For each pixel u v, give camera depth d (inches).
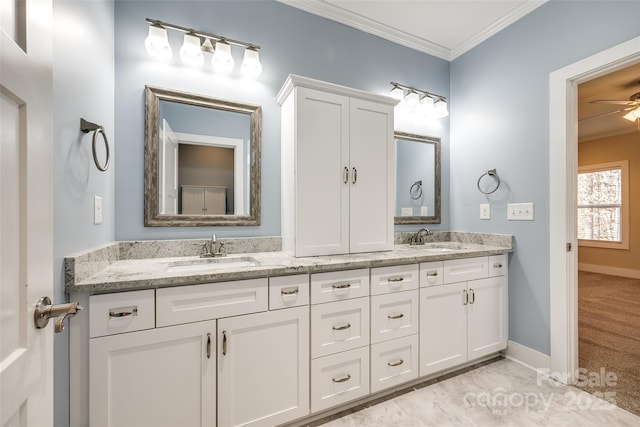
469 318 78.4
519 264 84.3
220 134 73.0
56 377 39.3
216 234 72.3
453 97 107.6
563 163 74.4
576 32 72.2
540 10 80.2
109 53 60.2
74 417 42.2
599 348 89.6
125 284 44.0
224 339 50.6
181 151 69.5
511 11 85.8
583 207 210.1
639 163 182.9
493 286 83.1
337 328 60.6
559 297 74.7
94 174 51.5
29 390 23.4
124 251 62.9
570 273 73.7
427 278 71.7
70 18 42.4
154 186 66.4
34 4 24.1
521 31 85.0
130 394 44.8
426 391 69.5
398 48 98.8
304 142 67.6
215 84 72.7
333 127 71.0
